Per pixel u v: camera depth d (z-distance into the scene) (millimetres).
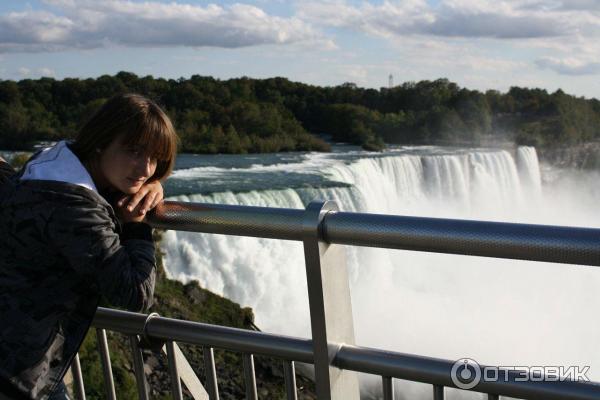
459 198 34969
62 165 1564
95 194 1557
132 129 1609
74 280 1618
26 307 1564
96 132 1641
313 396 11344
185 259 16938
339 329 1605
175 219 1700
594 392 1344
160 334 1810
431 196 33094
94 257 1530
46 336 1582
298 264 19000
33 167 1581
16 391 1545
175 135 1706
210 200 21406
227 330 1721
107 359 1943
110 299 1616
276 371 11836
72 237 1515
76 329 1659
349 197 24578
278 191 22859
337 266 1590
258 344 1675
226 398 10836
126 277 1557
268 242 18391
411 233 1383
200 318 15773
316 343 1571
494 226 1309
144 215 1712
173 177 28281
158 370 9578
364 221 1438
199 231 1684
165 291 15836
